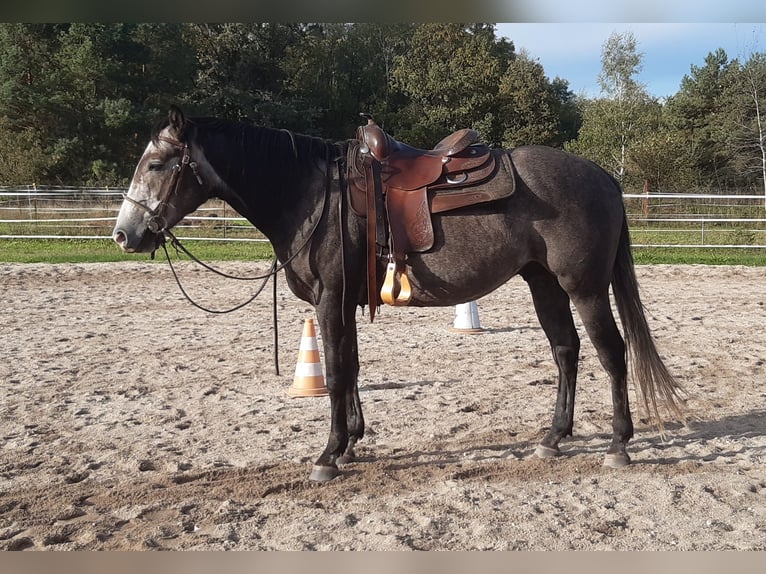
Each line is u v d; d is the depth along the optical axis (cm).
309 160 412
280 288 1150
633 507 361
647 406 436
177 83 3672
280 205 411
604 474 409
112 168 3172
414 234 395
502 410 537
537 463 425
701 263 1452
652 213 2027
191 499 374
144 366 674
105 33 3262
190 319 921
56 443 462
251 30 4247
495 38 4731
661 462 425
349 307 406
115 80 3319
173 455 439
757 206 1969
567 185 403
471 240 397
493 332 841
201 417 520
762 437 468
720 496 374
